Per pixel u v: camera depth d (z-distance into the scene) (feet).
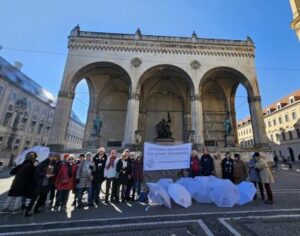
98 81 91.25
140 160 30.32
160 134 81.20
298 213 19.88
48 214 21.42
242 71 78.02
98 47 77.77
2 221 19.06
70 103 71.36
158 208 23.49
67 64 74.54
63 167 24.62
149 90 95.55
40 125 158.71
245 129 219.41
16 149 131.75
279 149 159.74
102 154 27.84
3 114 120.06
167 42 80.33
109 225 17.58
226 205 23.39
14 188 21.16
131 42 79.30
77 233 15.88
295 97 144.87
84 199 29.58
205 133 92.63
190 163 33.81
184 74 77.36
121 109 95.40
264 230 15.58
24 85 143.13
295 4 60.23
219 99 98.53
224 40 82.99
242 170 30.17
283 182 41.52
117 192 27.25
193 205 24.47
